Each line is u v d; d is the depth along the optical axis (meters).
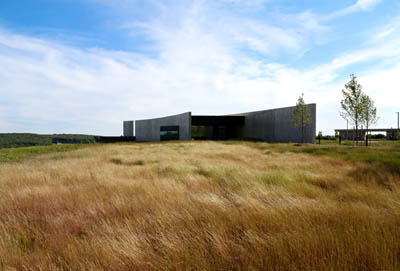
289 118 38.12
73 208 4.06
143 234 2.86
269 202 4.01
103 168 8.59
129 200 4.32
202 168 8.10
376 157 11.44
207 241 2.64
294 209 3.49
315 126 33.38
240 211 3.55
